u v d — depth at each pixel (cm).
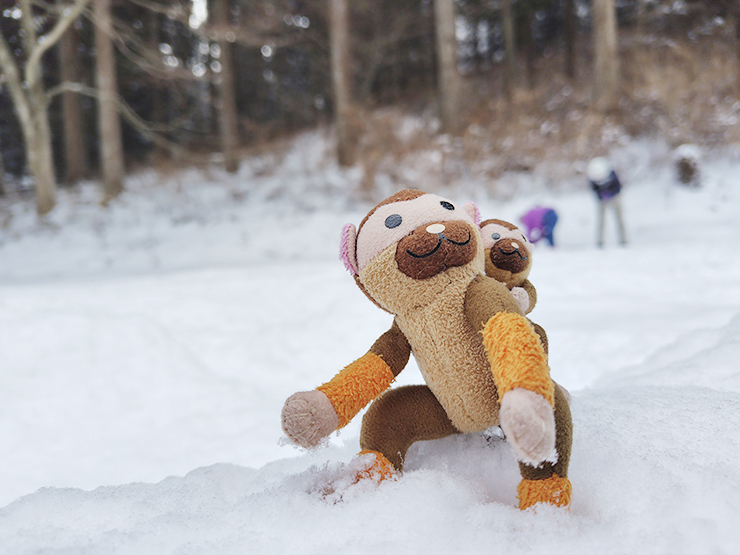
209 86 2072
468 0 2070
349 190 1399
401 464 136
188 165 1889
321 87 2470
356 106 1523
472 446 146
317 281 638
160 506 128
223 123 1783
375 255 133
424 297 129
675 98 1341
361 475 128
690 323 358
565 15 2178
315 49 2184
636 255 679
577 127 1329
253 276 705
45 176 1467
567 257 700
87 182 1877
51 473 236
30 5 1156
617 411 162
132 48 1627
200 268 1011
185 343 396
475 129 1364
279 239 1199
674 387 184
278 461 169
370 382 130
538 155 1295
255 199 1523
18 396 305
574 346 337
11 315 409
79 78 1894
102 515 123
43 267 1169
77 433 277
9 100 1800
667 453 131
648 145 1298
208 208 1498
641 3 1711
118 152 1603
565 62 2273
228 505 128
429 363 133
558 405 115
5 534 113
